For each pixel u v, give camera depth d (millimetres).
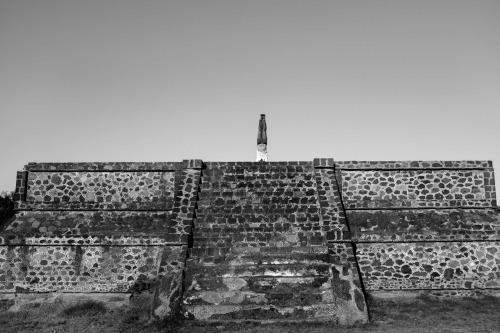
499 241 17641
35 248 17359
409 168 19094
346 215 18469
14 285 17078
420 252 17562
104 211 18594
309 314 13938
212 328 13086
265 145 24484
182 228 16500
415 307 15695
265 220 17250
